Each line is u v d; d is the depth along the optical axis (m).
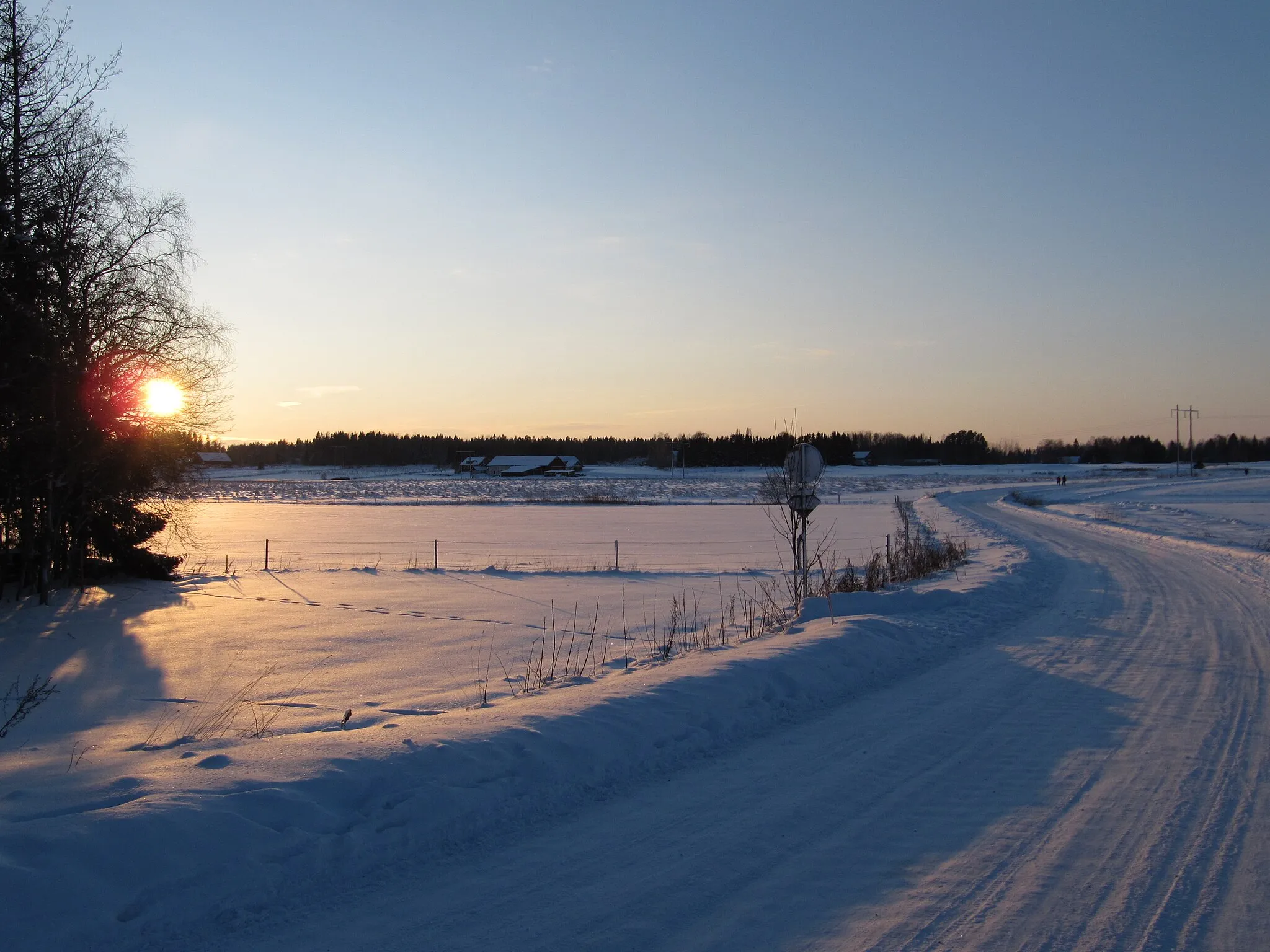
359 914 4.19
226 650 13.52
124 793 5.12
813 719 7.91
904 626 12.50
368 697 10.01
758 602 18.45
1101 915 4.25
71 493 21.33
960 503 62.81
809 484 16.97
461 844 5.01
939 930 4.09
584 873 4.68
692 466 161.75
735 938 4.00
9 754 7.66
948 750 6.95
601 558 30.72
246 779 5.31
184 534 26.92
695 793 5.93
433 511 61.06
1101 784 6.14
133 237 20.66
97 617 17.27
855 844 5.10
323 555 32.28
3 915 3.74
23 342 17.89
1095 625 13.39
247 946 3.88
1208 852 5.00
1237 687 9.13
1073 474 125.31
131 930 3.89
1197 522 41.28
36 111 18.09
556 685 9.77
